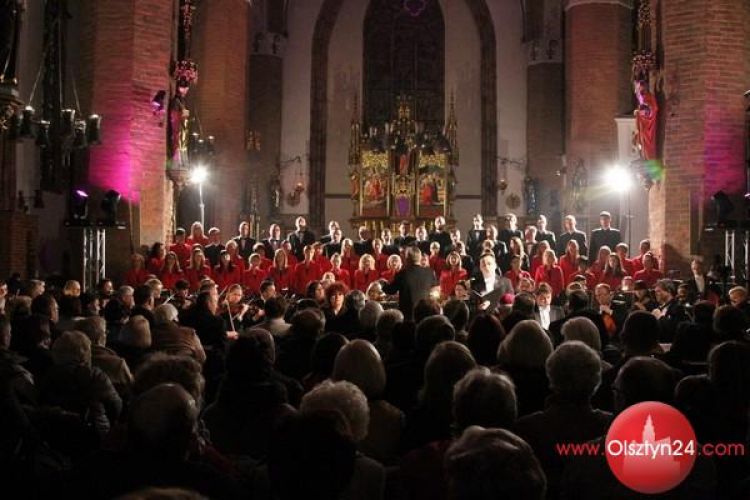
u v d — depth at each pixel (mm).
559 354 4801
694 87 18984
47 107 19078
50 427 5305
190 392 4895
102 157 20031
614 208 32125
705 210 18797
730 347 5129
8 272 16125
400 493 4453
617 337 11555
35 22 18469
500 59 39969
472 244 24859
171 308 9164
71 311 10508
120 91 20172
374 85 40500
